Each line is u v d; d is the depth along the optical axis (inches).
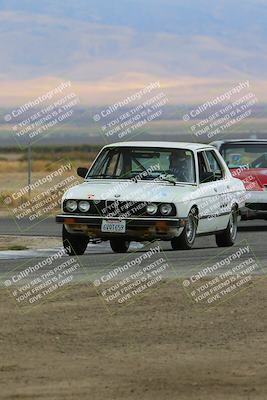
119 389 653.3
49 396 637.3
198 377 680.4
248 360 722.2
